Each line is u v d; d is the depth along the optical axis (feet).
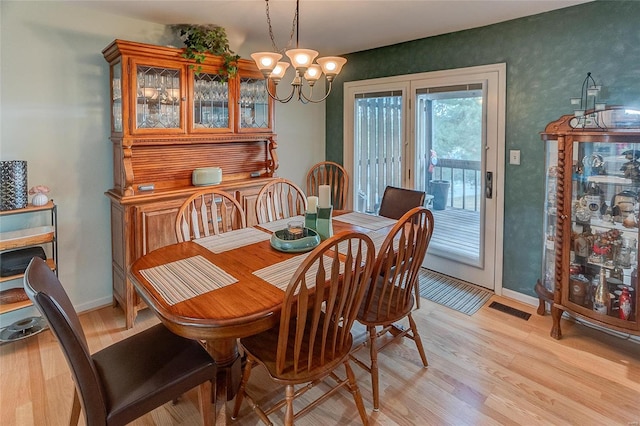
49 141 8.70
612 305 7.68
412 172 12.37
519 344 8.19
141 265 6.08
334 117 14.71
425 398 6.56
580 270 8.09
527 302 10.11
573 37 8.61
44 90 8.53
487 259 10.87
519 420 6.04
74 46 8.80
